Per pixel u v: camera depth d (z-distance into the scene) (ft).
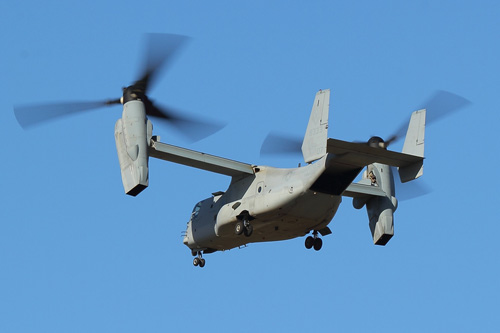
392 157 318.86
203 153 384.27
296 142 355.15
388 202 412.57
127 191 350.43
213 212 406.00
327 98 331.16
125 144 354.33
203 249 425.28
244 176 391.65
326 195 363.35
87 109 368.27
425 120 336.90
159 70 363.76
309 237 411.54
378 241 412.36
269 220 377.50
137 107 358.23
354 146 312.29
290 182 363.15
